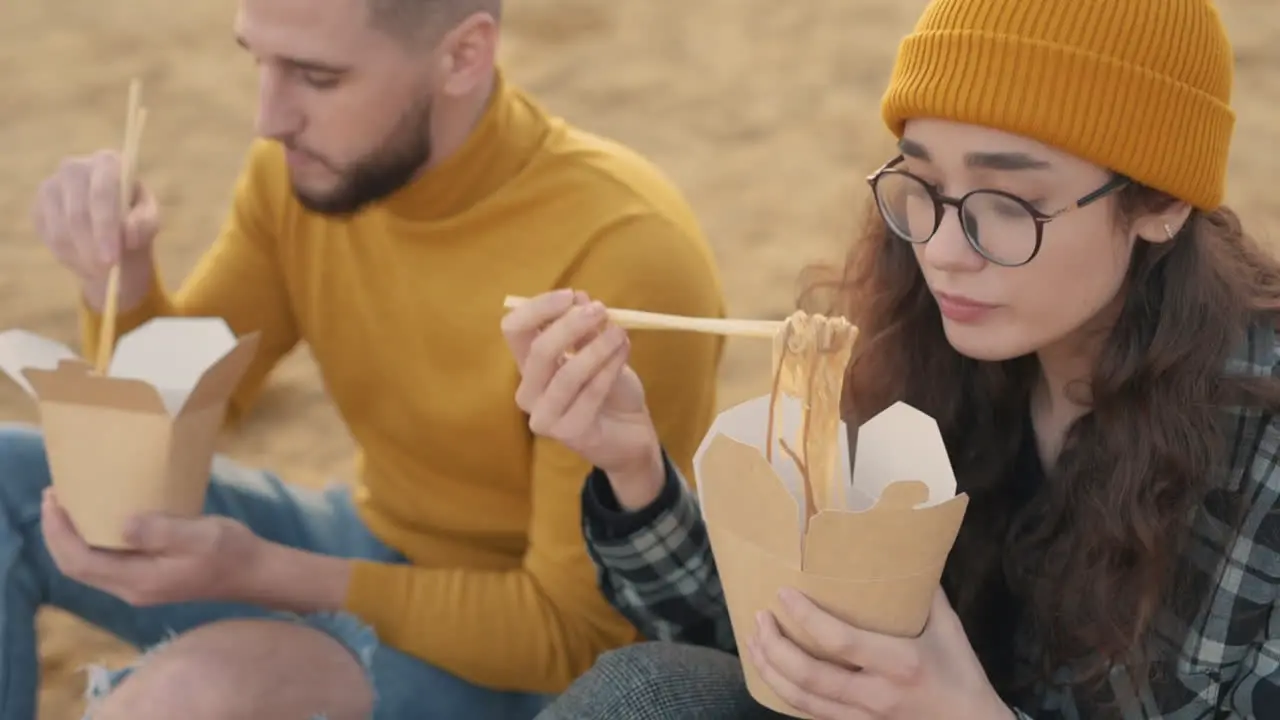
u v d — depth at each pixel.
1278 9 5.22
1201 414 1.54
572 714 1.64
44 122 5.00
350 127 1.90
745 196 4.36
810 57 5.21
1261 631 1.56
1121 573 1.59
